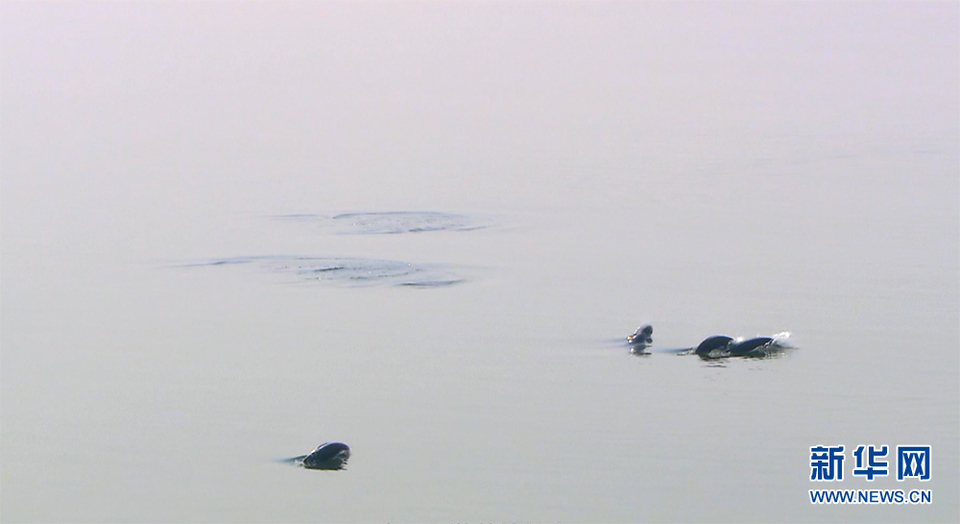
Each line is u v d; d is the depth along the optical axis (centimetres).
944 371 3228
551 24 15438
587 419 2952
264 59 12531
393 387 3209
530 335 3622
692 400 3062
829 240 4772
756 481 2614
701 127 7994
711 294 4022
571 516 2461
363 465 2734
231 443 2888
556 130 7981
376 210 5544
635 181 6141
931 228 4944
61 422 3048
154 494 2628
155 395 3212
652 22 15425
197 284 4334
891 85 9788
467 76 10975
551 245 4797
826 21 14888
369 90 10206
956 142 7081
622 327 3678
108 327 3841
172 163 6994
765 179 6116
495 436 2869
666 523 2439
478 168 6631
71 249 4912
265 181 6359
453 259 4600
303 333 3709
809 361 3334
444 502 2547
